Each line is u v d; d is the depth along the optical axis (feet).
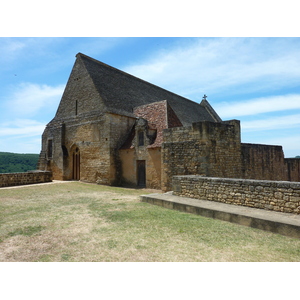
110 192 47.44
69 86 73.36
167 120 57.16
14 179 53.62
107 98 64.75
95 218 25.41
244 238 18.92
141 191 50.24
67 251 16.56
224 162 46.01
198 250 16.60
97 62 75.25
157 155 52.85
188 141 44.55
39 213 27.84
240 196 26.78
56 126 74.74
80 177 66.85
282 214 22.43
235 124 49.26
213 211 25.05
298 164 73.46
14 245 17.75
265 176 59.67
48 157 76.33
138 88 82.89
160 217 25.58
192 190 32.63
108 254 15.97
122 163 60.95
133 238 19.07
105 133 60.59
